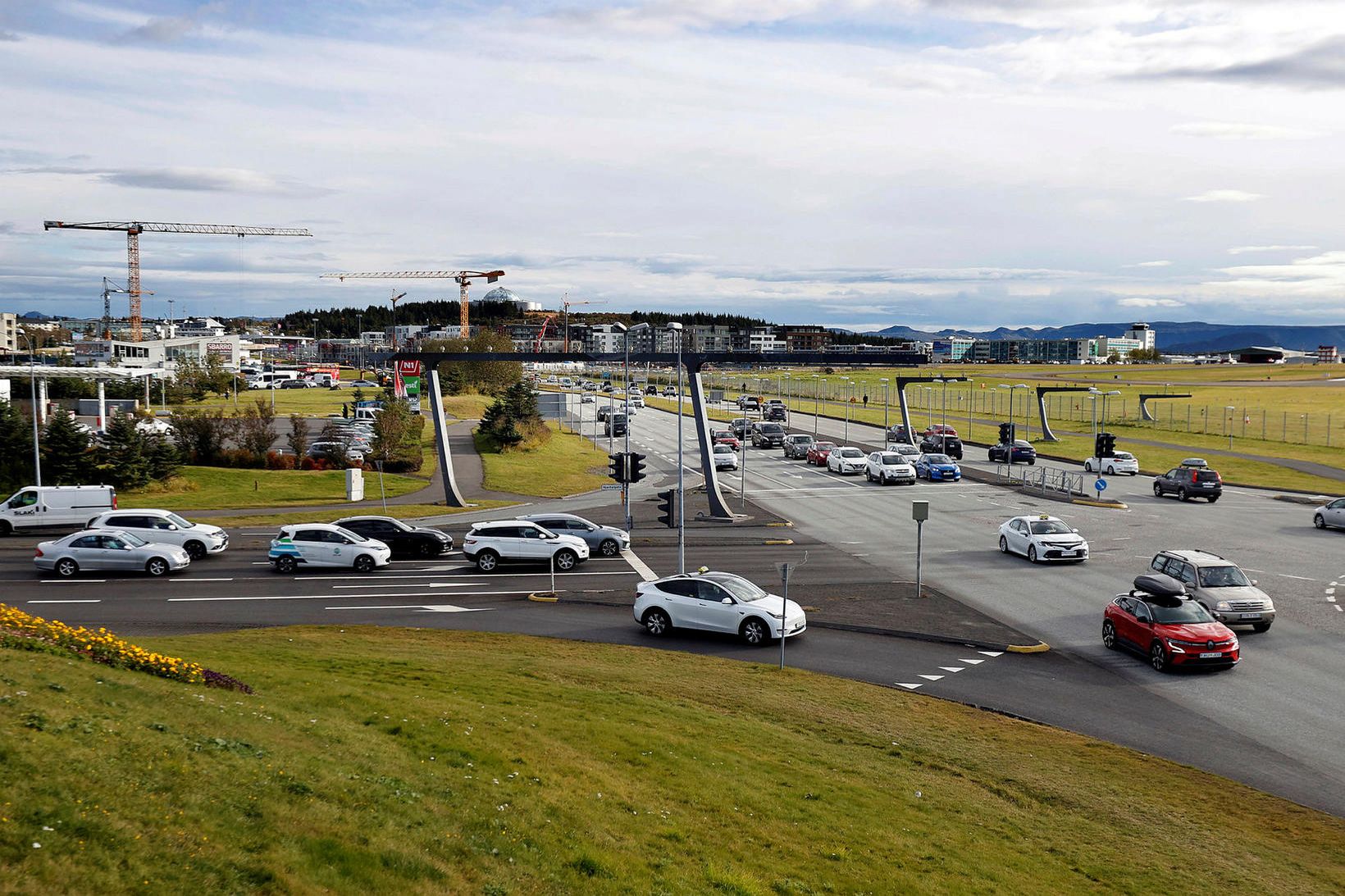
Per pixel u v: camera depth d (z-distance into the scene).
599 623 27.66
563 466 73.44
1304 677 22.88
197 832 9.13
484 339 143.38
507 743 14.43
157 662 15.14
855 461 70.38
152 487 55.78
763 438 92.62
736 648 25.09
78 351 161.12
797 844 12.55
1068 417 123.38
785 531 45.41
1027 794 15.77
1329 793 16.48
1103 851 13.73
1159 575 27.16
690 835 12.27
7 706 10.70
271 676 17.33
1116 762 17.50
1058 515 50.00
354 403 117.88
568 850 11.01
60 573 33.75
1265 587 32.31
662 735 16.38
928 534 44.38
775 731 17.77
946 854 12.94
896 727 18.78
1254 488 61.25
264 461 65.75
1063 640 26.17
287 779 10.90
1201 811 15.44
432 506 52.28
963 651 25.09
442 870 9.77
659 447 89.88
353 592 31.67
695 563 36.97
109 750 10.27
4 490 53.25
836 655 24.53
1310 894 12.80
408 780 11.98
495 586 32.78
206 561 37.41
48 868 7.84
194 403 125.69
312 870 9.09
